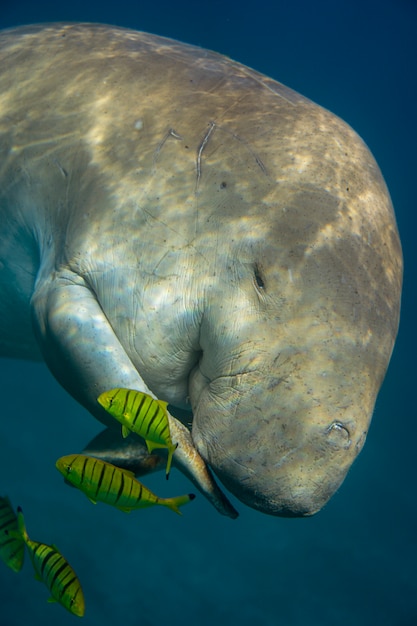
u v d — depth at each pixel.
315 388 2.65
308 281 2.76
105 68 3.74
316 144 3.20
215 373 2.93
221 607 7.86
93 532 8.35
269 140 3.19
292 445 2.65
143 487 2.49
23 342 4.79
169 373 3.17
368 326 2.75
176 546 8.73
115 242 3.20
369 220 3.01
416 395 18.92
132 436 2.96
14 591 7.03
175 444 2.70
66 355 3.09
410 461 13.98
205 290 2.96
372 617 8.52
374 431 15.40
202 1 48.38
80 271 3.25
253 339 2.79
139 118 3.44
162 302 3.05
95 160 3.43
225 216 2.99
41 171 3.63
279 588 8.60
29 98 3.83
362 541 10.21
